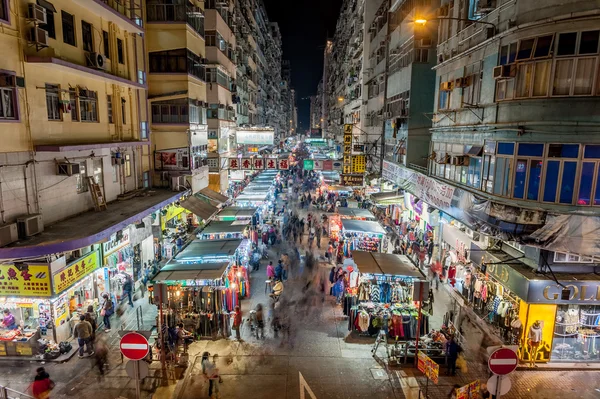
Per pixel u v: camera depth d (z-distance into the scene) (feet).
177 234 78.18
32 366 40.34
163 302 40.14
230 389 37.40
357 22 155.94
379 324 46.24
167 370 40.19
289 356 43.16
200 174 85.61
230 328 48.83
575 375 39.68
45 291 40.47
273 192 123.24
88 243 40.91
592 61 36.14
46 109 43.98
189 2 76.43
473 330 48.88
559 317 40.98
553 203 38.88
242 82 146.82
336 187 119.14
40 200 43.19
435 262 67.97
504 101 42.88
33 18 39.99
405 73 83.41
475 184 50.49
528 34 39.75
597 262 39.63
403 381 38.99
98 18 55.16
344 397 36.50
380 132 108.47
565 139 37.83
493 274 45.78
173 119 76.59
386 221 102.32
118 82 55.01
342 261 71.05
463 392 32.63
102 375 39.19
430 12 75.97
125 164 65.98
